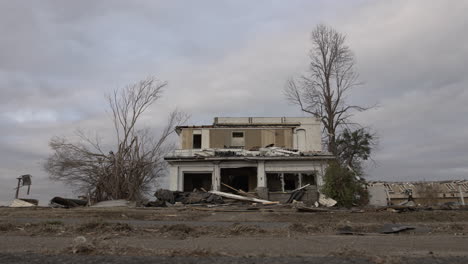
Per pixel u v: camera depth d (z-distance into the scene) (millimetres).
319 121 34000
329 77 38938
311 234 7566
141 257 4293
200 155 27875
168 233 7188
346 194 21672
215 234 7305
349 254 4613
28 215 14117
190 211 16422
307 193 24406
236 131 32281
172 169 27812
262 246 5570
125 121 32500
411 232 8242
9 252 4664
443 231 8430
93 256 4359
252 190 29766
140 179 31922
